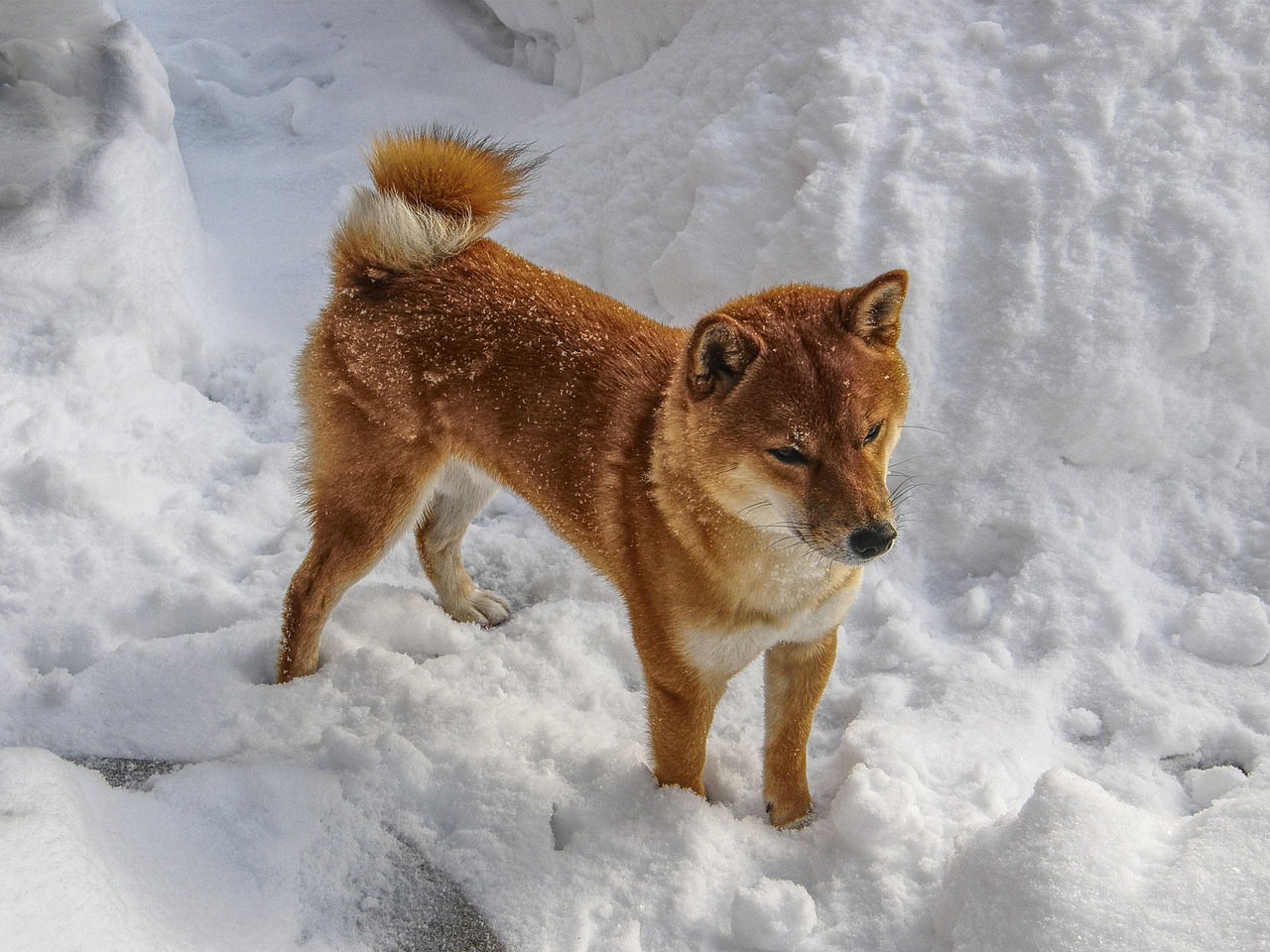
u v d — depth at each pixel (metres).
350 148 6.25
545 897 2.75
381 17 7.45
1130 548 3.72
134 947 2.33
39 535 3.91
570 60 6.27
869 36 4.43
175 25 7.48
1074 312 3.86
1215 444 3.83
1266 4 4.14
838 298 2.58
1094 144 4.06
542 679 3.52
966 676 3.37
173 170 5.50
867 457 2.46
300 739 3.23
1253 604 3.41
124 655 3.46
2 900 2.28
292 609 3.42
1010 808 2.88
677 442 2.61
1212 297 3.81
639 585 2.80
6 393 4.39
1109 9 4.21
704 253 4.41
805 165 4.33
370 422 3.25
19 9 5.45
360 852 2.90
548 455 3.03
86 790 2.87
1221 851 2.34
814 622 2.77
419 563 4.13
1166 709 3.21
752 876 2.80
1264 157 3.97
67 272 4.76
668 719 2.87
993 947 2.34
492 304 3.14
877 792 2.82
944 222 4.08
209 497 4.34
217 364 5.07
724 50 4.86
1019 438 3.88
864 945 2.59
